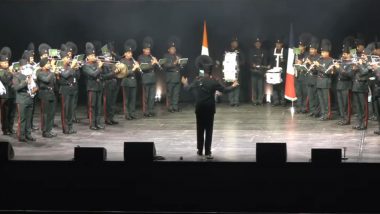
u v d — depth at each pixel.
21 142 25.92
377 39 33.91
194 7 36.19
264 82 36.03
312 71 31.30
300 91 33.06
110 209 21.62
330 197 20.97
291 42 32.44
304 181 21.09
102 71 29.41
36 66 26.73
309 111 32.53
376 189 20.78
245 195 21.31
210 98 22.72
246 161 21.44
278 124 29.69
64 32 36.16
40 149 24.44
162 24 36.34
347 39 29.36
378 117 26.86
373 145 24.75
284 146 21.23
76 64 27.95
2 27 36.00
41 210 21.73
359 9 34.84
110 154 23.31
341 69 29.06
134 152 21.62
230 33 36.22
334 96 34.22
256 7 35.81
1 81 27.08
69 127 27.91
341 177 20.94
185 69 36.53
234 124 29.81
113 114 30.12
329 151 21.03
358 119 28.16
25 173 21.81
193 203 21.47
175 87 33.56
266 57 35.34
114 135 27.44
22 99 25.91
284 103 35.09
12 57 36.16
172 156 22.73
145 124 29.98
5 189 21.88
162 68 33.41
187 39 36.44
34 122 30.70
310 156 22.64
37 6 35.91
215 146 24.89
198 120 22.78
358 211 20.86
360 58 27.77
